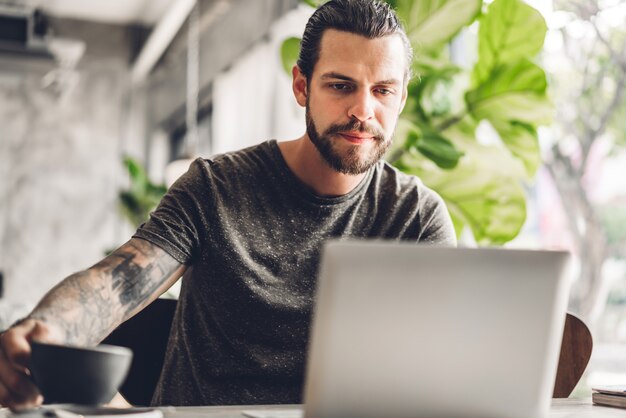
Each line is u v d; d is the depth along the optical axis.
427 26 2.42
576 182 3.74
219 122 6.38
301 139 1.59
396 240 1.58
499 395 0.92
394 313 0.86
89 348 0.94
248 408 1.12
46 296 1.19
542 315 0.92
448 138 2.47
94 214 7.89
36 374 0.96
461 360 0.89
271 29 5.21
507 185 2.47
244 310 1.49
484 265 0.89
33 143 7.80
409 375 0.88
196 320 1.53
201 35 7.04
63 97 7.88
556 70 3.71
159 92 8.09
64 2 7.43
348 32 1.45
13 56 5.37
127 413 0.95
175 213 1.46
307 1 2.30
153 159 8.09
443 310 0.88
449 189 2.47
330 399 0.86
